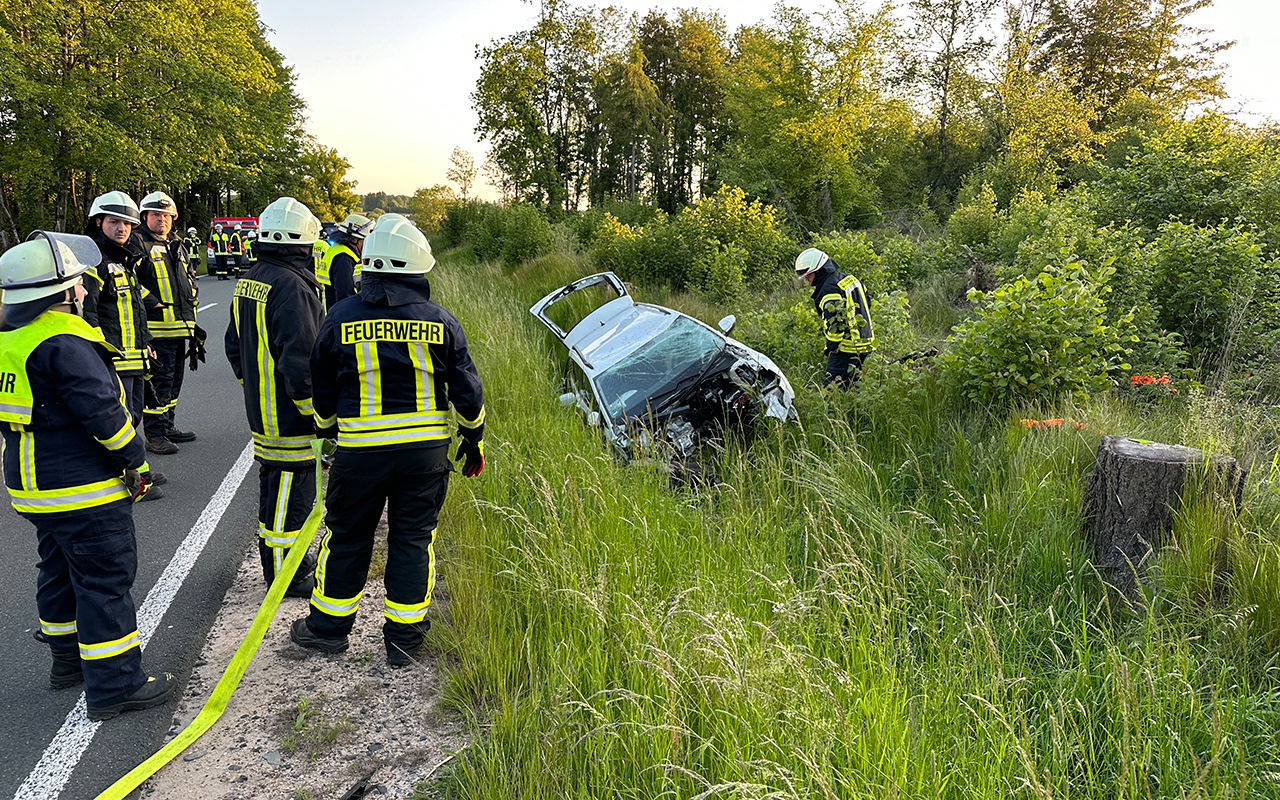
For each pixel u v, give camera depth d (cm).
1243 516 333
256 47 4338
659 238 1315
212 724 284
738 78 2834
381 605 375
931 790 210
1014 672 276
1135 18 3469
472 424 313
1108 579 340
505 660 303
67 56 2408
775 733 234
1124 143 2297
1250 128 1079
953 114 3158
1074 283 539
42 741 277
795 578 363
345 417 293
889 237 1502
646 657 273
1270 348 579
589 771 238
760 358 571
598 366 587
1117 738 235
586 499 417
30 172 2416
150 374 546
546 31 3897
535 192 3897
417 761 264
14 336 258
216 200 4722
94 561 279
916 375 564
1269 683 268
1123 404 532
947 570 349
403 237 293
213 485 549
